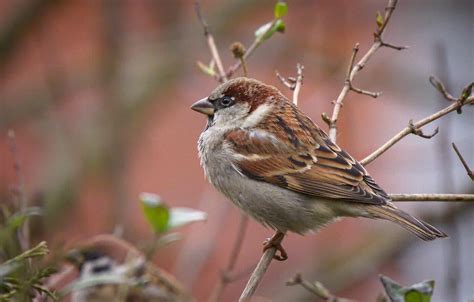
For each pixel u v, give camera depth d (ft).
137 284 23.54
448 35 50.52
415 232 22.85
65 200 43.47
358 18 50.21
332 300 24.63
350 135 46.70
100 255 28.55
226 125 26.05
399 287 19.84
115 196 43.29
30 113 47.11
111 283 27.48
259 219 25.53
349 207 24.32
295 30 49.57
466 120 44.91
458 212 41.42
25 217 20.65
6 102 47.24
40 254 18.60
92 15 51.57
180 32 48.55
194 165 48.62
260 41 26.07
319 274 42.32
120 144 44.98
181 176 48.80
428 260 42.60
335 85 47.62
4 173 46.19
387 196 23.56
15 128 47.01
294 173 24.76
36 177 44.16
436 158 44.37
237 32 48.62
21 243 21.03
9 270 18.15
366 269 42.29
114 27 46.50
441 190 32.94
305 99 47.55
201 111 26.45
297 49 48.49
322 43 49.52
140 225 46.11
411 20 51.06
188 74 47.57
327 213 24.71
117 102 45.80
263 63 48.42
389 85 47.80
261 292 41.73
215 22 48.42
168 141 49.08
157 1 49.60
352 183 24.23
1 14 50.52
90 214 43.93
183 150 49.08
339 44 49.65
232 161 25.34
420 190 45.24
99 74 46.55
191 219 24.98
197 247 38.75
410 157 46.11
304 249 43.83
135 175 47.93
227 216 45.06
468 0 50.83
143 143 47.57
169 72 47.26
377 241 43.06
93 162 44.47
